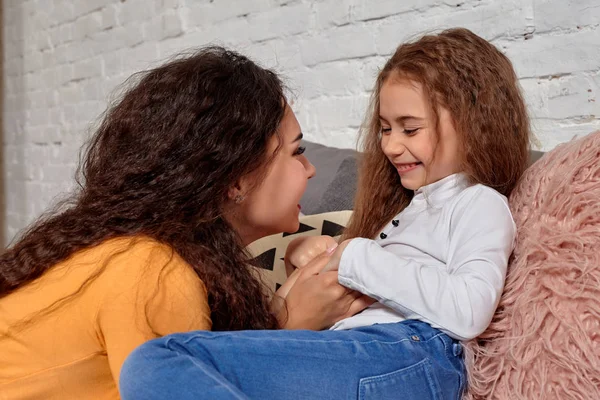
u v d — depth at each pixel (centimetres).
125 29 245
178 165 97
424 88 103
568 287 85
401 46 112
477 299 89
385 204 120
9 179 315
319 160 157
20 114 305
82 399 89
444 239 101
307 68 186
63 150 278
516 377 87
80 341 87
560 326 84
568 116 135
